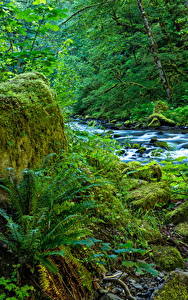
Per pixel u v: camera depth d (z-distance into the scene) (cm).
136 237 355
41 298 211
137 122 1777
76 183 307
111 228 348
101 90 2239
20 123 317
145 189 480
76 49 2486
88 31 2014
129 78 2269
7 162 295
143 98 2131
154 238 365
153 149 942
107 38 2075
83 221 285
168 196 473
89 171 419
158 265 313
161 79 1922
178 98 1928
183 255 347
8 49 639
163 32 2097
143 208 431
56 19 523
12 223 215
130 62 2267
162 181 523
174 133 1364
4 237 218
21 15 505
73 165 372
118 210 381
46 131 355
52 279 225
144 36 2048
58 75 648
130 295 249
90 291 246
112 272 285
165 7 1894
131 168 559
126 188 467
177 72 2011
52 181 284
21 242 213
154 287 272
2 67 572
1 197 275
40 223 247
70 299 225
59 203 279
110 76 2281
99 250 297
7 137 298
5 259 220
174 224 423
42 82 386
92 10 1878
